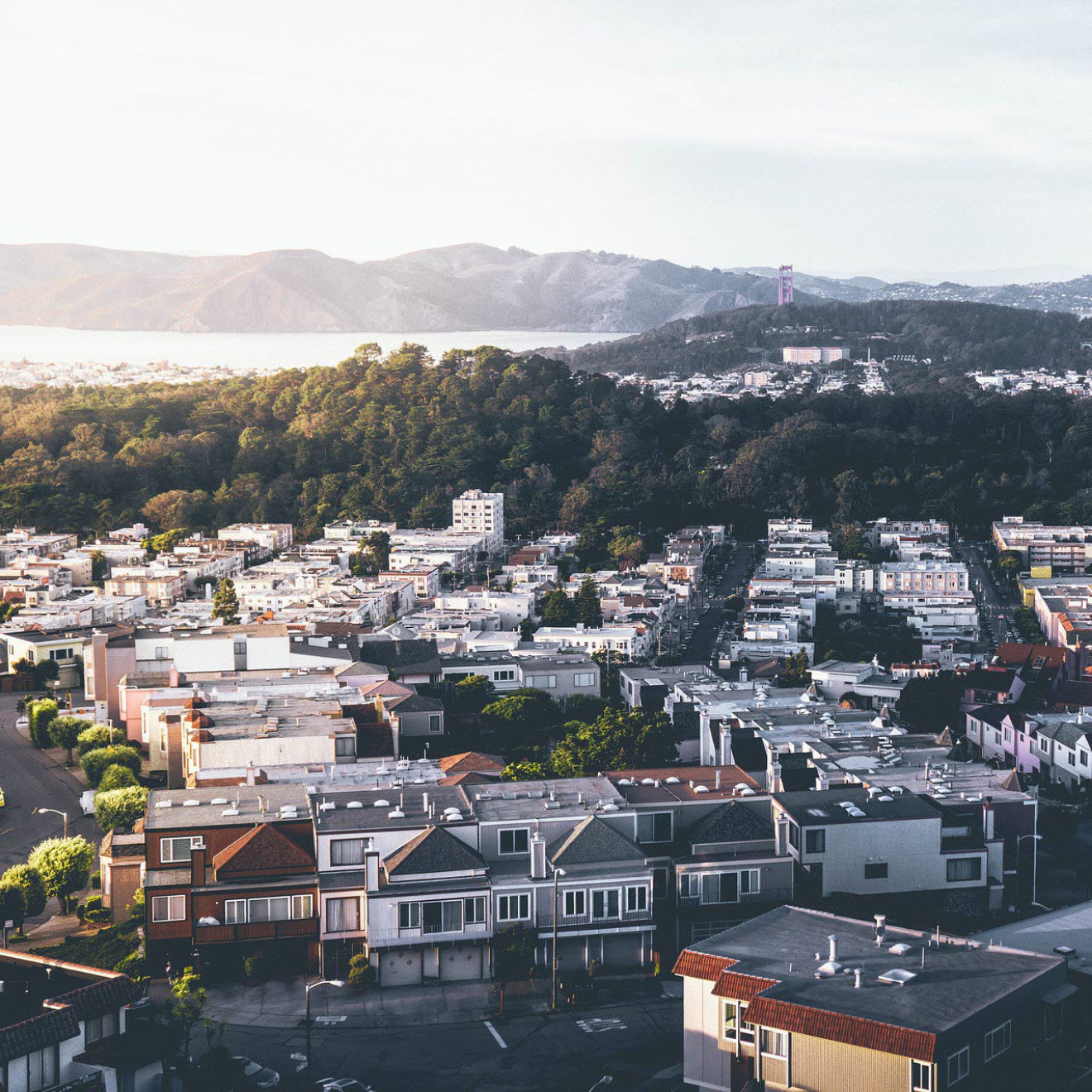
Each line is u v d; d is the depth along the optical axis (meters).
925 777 139.25
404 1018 109.69
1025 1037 84.62
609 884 117.56
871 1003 83.06
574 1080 98.62
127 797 164.12
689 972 92.06
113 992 92.12
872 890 121.12
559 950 117.56
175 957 119.88
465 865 118.25
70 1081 87.62
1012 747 191.00
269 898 118.56
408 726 191.25
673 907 119.75
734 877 119.50
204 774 152.62
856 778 138.50
